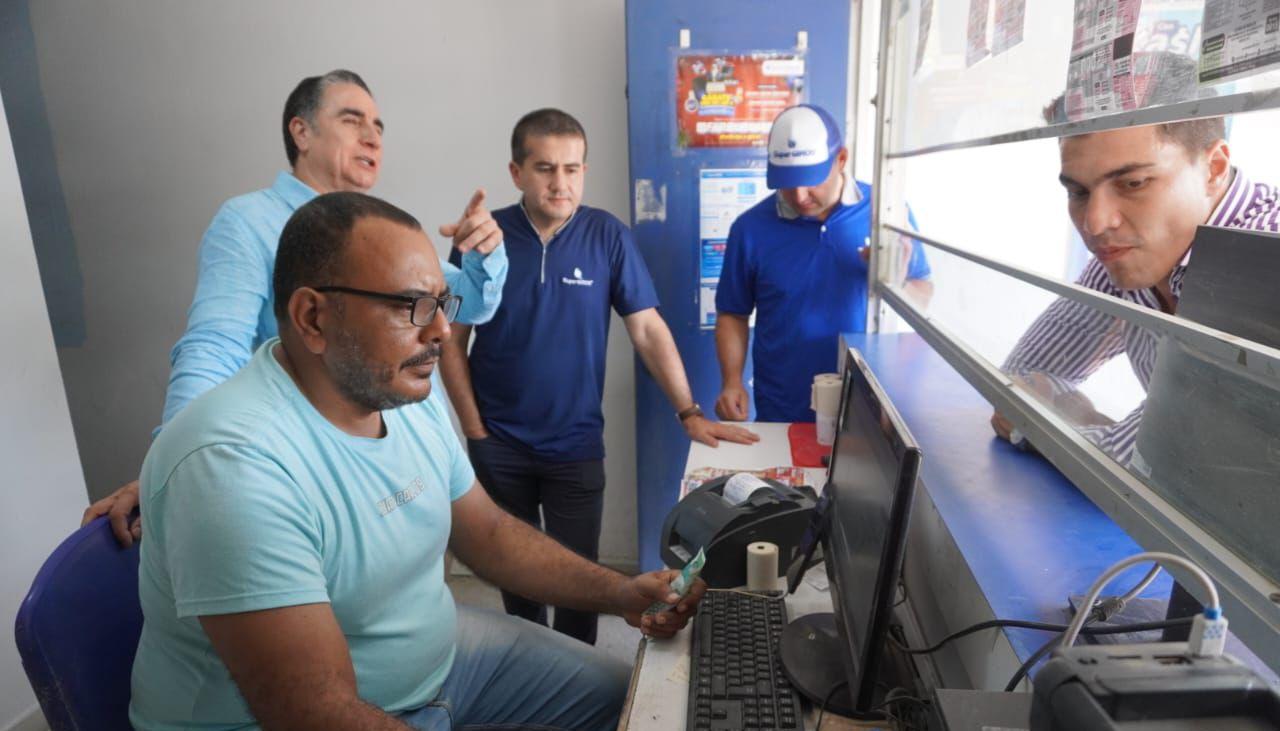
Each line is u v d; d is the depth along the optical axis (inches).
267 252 62.7
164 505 36.5
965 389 67.2
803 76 91.9
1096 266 40.6
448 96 102.9
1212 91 26.6
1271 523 22.8
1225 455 25.0
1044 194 45.2
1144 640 32.1
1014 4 44.4
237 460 36.2
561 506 91.3
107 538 41.3
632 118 94.3
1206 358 26.0
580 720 51.8
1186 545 26.4
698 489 58.4
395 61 102.3
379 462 42.9
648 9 91.3
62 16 103.9
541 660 53.0
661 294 99.3
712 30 91.2
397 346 39.6
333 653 36.7
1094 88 34.8
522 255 85.4
